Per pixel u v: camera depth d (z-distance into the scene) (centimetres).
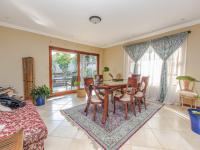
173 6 244
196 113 216
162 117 271
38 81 414
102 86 258
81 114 287
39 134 131
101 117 270
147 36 437
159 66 401
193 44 325
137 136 196
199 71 317
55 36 452
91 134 201
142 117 270
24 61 370
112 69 601
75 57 546
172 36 361
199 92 316
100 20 306
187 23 330
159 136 196
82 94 461
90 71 604
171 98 367
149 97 425
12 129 127
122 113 293
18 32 363
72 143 178
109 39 509
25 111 179
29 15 287
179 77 330
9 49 349
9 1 227
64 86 523
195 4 236
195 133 206
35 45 402
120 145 172
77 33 427
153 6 244
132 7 247
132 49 485
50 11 265
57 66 491
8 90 279
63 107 341
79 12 269
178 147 169
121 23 334
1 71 337
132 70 493
